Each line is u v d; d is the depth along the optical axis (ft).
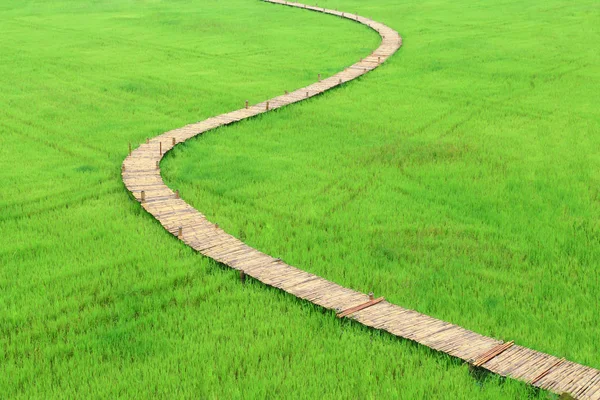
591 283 44.78
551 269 47.09
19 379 33.73
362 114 89.92
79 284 43.73
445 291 43.98
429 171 67.77
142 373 34.47
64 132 81.20
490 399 32.01
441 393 32.78
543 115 88.84
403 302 42.42
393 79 109.60
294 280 44.21
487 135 80.28
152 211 55.52
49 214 55.98
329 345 36.99
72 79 109.40
